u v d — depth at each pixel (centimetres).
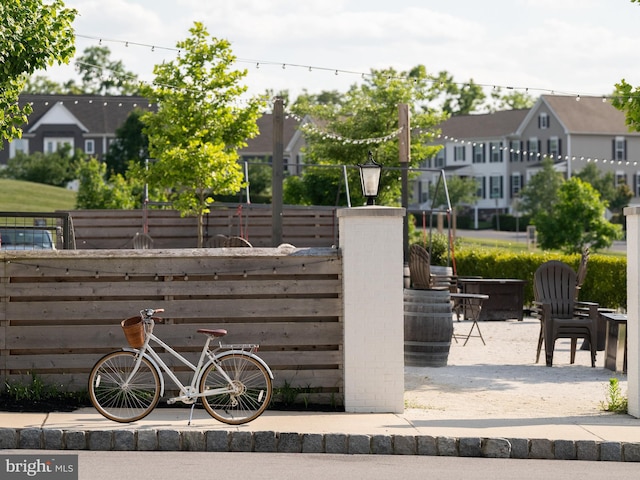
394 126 4081
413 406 1152
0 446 917
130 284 1102
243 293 1104
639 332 1083
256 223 2847
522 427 1002
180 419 1005
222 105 2803
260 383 1095
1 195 6294
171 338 1097
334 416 1050
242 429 952
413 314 1499
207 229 2831
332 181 4159
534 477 841
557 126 7706
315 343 1107
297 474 826
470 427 995
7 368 1091
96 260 1099
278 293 1105
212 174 2661
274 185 2280
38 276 1095
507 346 1781
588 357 1644
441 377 1400
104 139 8238
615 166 7731
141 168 2783
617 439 950
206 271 1103
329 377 1105
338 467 861
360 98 4222
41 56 1339
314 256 1105
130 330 996
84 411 1039
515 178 7975
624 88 1819
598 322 1661
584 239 4741
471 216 7869
